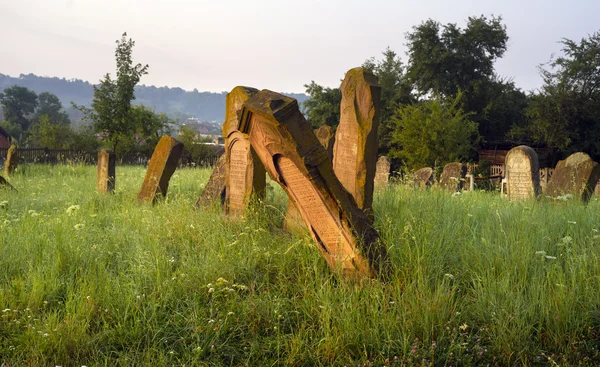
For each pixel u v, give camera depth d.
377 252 5.28
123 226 7.81
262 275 5.71
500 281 4.99
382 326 4.41
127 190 12.54
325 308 4.56
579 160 10.70
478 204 8.50
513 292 4.91
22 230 7.30
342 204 5.30
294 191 5.77
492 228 6.66
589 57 37.53
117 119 35.06
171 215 7.95
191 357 4.19
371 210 6.70
